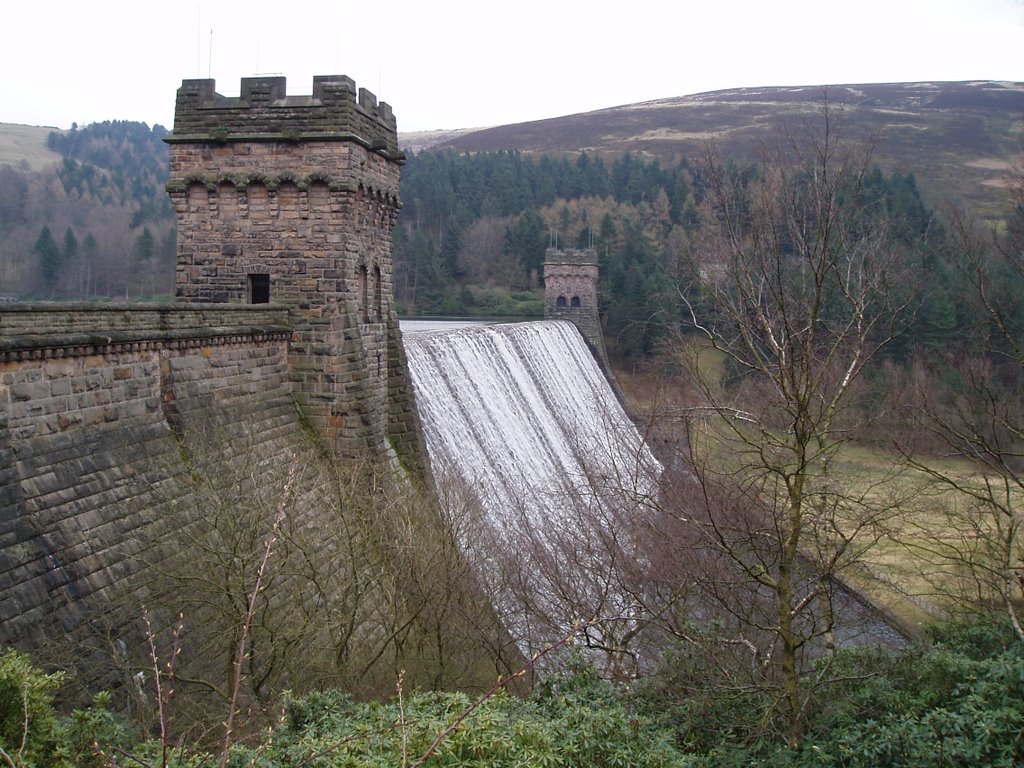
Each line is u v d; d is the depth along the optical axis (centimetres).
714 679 1967
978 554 2844
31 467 1848
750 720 1850
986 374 3167
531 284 13325
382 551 2564
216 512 2108
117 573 1956
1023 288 3506
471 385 4725
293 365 3041
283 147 2986
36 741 1186
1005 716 1563
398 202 3497
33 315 1866
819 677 1825
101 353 2112
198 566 2088
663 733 1666
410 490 3034
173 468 2289
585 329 9675
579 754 1481
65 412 1989
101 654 1791
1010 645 2072
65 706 1653
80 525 1916
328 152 2969
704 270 2919
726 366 3294
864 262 2373
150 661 1894
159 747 1295
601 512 3206
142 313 2259
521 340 6284
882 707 1773
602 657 2888
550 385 6397
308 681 2119
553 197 17000
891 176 11238
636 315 9350
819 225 1967
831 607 1827
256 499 2280
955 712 1644
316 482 2834
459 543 2845
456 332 4941
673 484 2783
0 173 17888
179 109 3034
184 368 2453
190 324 2470
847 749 1598
